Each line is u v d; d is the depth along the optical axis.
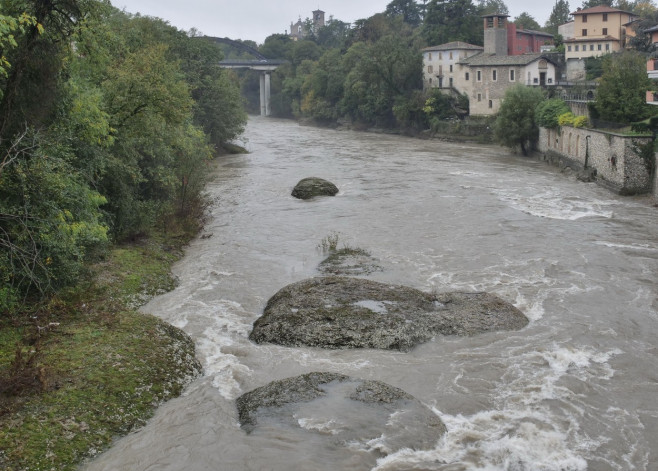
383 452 13.86
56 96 21.89
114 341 18.12
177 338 19.14
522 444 14.37
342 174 52.78
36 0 20.45
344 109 114.94
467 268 26.81
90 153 25.20
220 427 15.02
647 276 25.58
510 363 18.11
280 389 16.14
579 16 95.38
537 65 87.38
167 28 65.00
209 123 67.75
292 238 32.34
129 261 26.55
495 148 75.81
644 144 42.31
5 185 19.45
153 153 32.94
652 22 77.31
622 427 15.02
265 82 158.12
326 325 19.77
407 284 24.94
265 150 74.19
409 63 104.44
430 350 18.97
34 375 15.66
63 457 13.55
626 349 18.98
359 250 29.52
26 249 19.66
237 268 27.42
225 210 39.44
